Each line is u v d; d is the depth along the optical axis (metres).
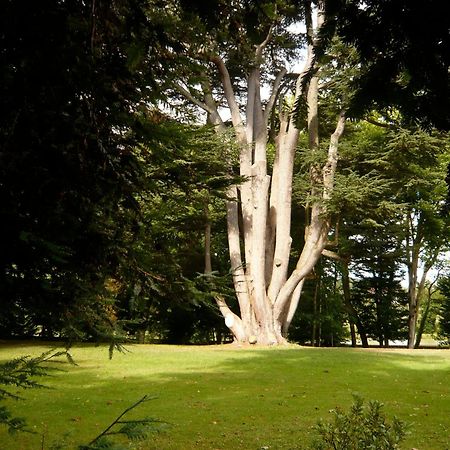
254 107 20.42
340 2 1.88
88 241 2.55
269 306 19.41
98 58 2.17
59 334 2.76
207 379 9.91
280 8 2.15
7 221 2.16
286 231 20.00
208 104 18.44
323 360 13.40
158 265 2.96
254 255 19.38
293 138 20.20
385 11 1.83
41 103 2.12
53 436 5.62
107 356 13.45
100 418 6.50
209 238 20.34
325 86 18.19
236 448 5.38
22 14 1.91
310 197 18.28
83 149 2.28
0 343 15.83
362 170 19.38
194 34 2.44
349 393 8.48
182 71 2.66
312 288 27.08
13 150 2.15
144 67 2.52
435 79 1.99
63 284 2.47
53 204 2.27
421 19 1.80
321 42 2.06
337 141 19.11
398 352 17.11
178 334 24.69
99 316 2.79
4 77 1.92
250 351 16.19
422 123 2.19
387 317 28.05
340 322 28.05
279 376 10.45
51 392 8.19
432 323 32.41
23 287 2.33
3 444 5.32
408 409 7.28
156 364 12.18
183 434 5.86
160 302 3.12
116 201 2.66
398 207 17.44
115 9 2.21
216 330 25.94
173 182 3.12
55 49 1.99
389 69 2.03
